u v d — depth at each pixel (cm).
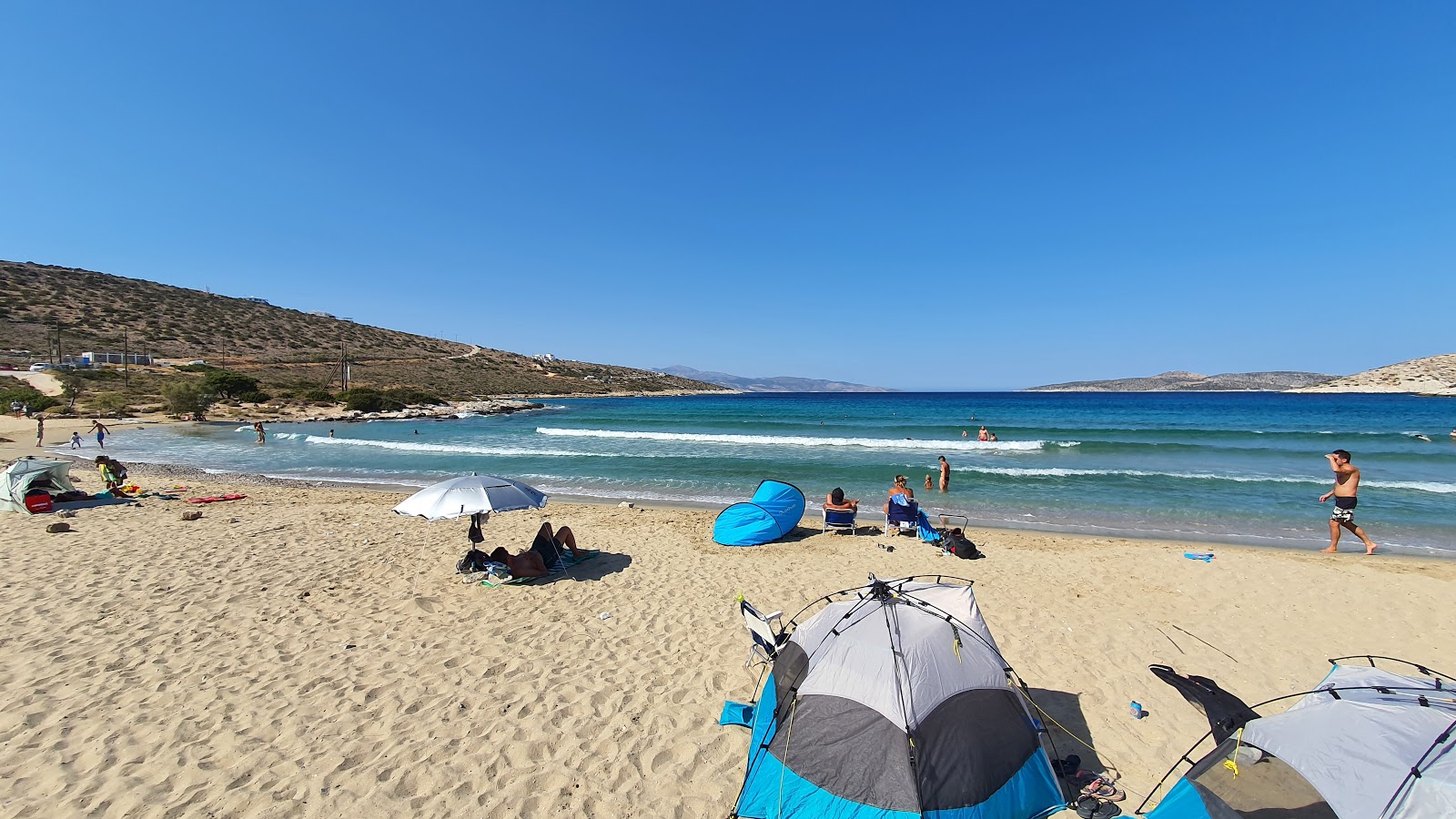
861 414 6003
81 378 5994
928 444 2877
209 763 483
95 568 962
